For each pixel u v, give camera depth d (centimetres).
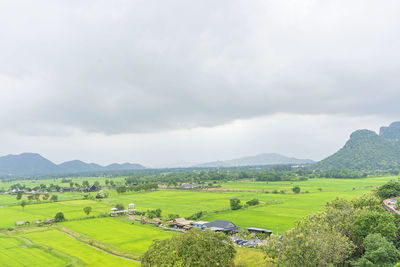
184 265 5112
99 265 7994
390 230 6303
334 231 6222
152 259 5469
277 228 11588
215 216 14850
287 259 5556
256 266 7131
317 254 5338
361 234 6606
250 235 10569
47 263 8275
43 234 11906
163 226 12912
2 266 8100
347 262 5988
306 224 6600
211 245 5684
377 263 5400
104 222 14100
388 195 11381
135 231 12050
